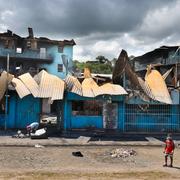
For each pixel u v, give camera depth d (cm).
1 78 3028
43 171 1570
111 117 3064
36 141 2472
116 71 3203
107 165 1769
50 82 3022
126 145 2472
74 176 1480
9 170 1579
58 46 6181
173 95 3125
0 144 2317
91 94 2975
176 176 1539
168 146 1778
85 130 3011
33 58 6000
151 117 3116
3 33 5962
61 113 3048
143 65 5850
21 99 3102
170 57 5047
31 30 6100
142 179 1466
